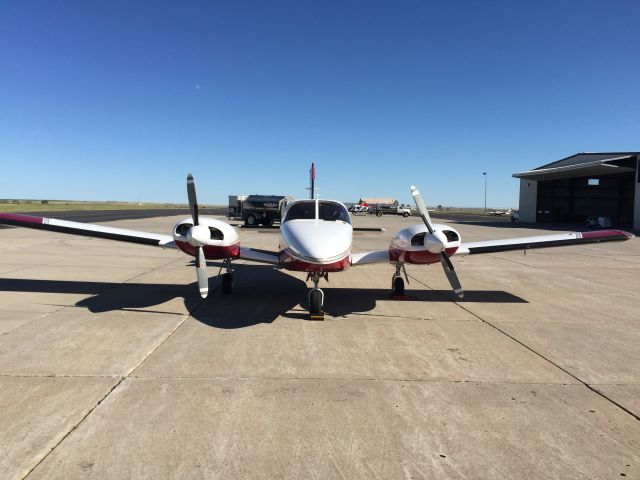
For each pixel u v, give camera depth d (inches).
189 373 181.3
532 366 197.2
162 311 287.1
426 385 173.9
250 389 166.7
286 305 311.4
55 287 361.7
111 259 550.0
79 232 327.3
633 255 695.7
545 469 119.3
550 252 728.3
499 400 161.5
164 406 151.2
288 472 115.6
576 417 149.3
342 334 242.1
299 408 151.9
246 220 1406.3
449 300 339.9
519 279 451.2
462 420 145.8
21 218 327.0
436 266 538.0
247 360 198.1
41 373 178.7
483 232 1144.2
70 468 115.6
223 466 117.8
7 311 279.0
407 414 149.3
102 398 156.5
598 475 117.0
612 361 205.0
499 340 235.5
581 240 342.0
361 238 975.6
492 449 128.7
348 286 395.2
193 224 290.8
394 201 4114.2
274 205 1384.1
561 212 1931.6
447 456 124.5
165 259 563.2
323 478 113.4
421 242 310.2
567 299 349.7
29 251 603.8
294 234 282.0
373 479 113.3
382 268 514.9
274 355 205.5
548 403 159.6
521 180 1974.7
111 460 119.5
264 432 135.5
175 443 128.4
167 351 207.8
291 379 177.3
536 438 135.3
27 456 120.6
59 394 159.3
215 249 303.3
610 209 1926.7
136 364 190.1
